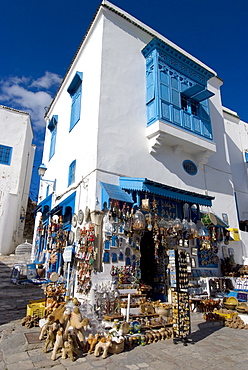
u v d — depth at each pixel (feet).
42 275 34.30
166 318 20.93
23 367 13.02
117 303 21.31
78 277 23.86
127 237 24.64
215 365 13.93
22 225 61.52
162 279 27.50
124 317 19.57
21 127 58.65
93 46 32.86
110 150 27.12
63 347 14.42
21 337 17.01
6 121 57.26
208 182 36.19
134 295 22.44
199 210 33.04
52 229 33.12
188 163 34.50
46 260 35.24
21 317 21.42
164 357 14.85
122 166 27.43
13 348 15.33
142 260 30.48
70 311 16.02
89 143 28.37
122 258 23.86
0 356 14.28
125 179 26.13
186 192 28.53
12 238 52.80
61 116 42.68
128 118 29.76
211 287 28.91
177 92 32.96
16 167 55.62
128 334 17.25
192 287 27.40
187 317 17.95
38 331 18.29
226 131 48.44
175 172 32.35
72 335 14.89
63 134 39.75
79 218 26.61
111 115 28.40
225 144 41.45
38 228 42.29
